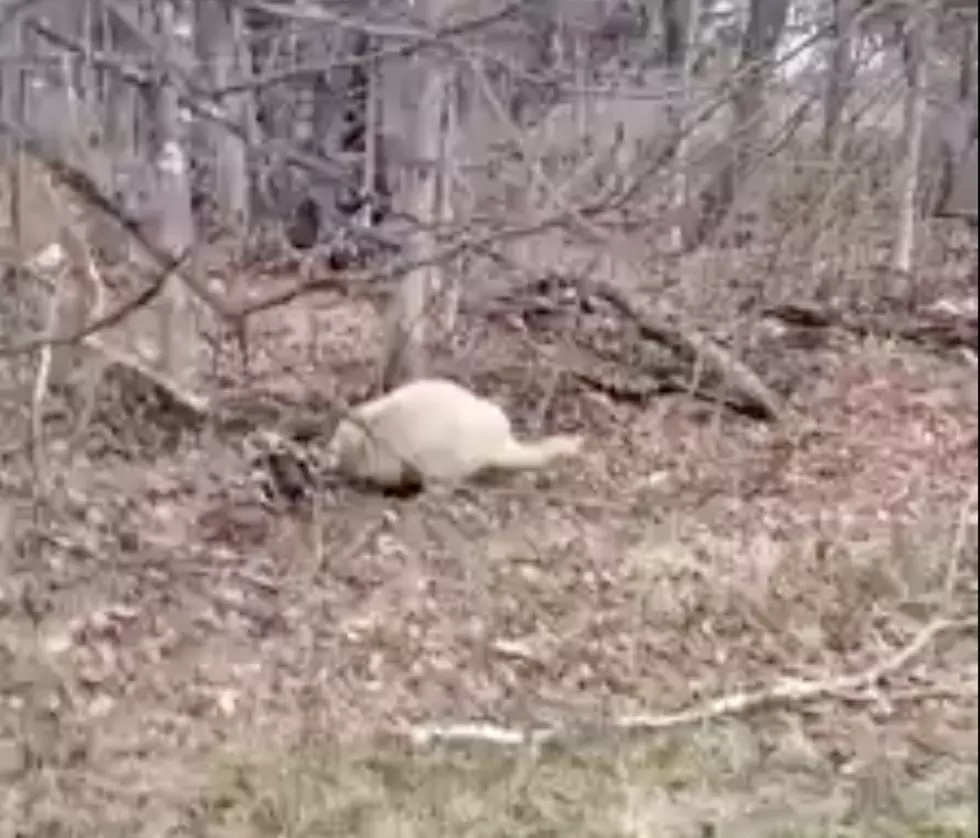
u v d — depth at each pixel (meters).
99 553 7.12
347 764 5.91
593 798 5.74
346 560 7.82
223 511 7.94
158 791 5.64
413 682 6.68
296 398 8.85
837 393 11.31
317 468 8.55
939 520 8.73
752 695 6.64
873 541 8.39
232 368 8.74
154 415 8.37
